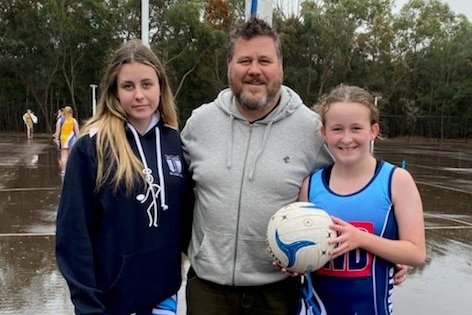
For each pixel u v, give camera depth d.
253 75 2.73
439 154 29.23
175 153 2.75
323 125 2.65
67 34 38.34
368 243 2.43
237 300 2.82
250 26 2.78
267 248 2.63
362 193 2.53
